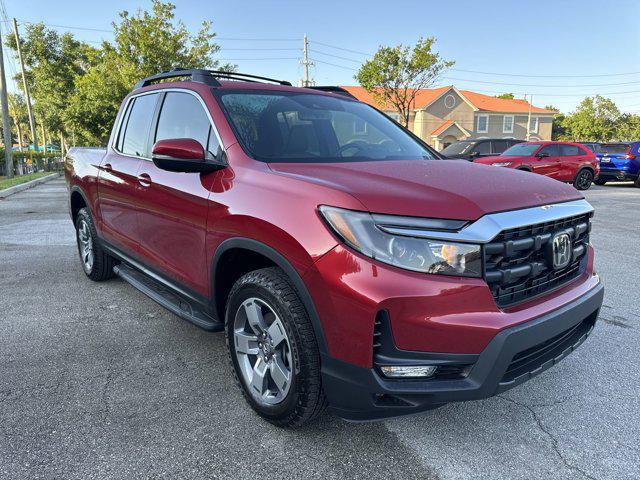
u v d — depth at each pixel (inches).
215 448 91.4
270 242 90.0
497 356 78.8
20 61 1344.7
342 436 95.7
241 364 102.5
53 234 301.7
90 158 180.9
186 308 125.0
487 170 108.6
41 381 116.0
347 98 152.3
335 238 81.2
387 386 79.0
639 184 718.5
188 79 138.6
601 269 225.9
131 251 150.0
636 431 98.3
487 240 79.8
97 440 93.0
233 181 103.0
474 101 1870.1
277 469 85.8
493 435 96.7
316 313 83.5
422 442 94.3
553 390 114.7
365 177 93.0
